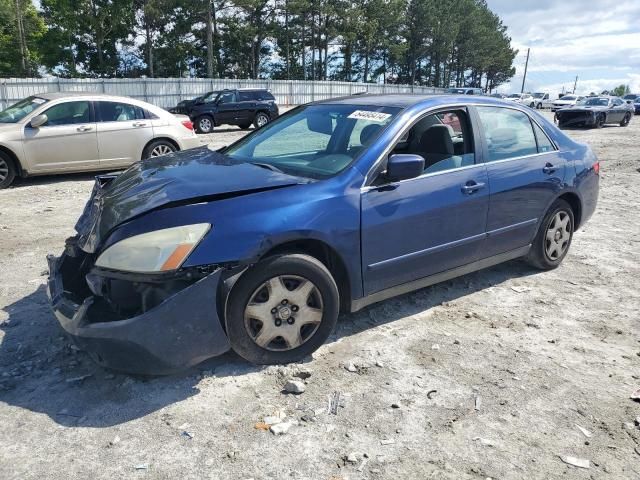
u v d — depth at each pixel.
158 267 2.93
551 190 4.88
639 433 2.89
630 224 7.21
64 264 3.51
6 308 4.28
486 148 4.42
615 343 3.88
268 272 3.21
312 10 55.34
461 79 96.06
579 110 25.23
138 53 51.84
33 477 2.50
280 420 2.93
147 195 3.30
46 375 3.33
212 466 2.59
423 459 2.67
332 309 3.47
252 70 58.19
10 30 45.06
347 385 3.27
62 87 31.67
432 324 4.11
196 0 44.16
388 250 3.74
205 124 23.02
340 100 4.64
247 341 3.27
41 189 9.32
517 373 3.45
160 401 3.08
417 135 4.16
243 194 3.26
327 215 3.39
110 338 2.88
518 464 2.65
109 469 2.56
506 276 5.15
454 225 4.11
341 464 2.62
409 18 70.94
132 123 10.45
